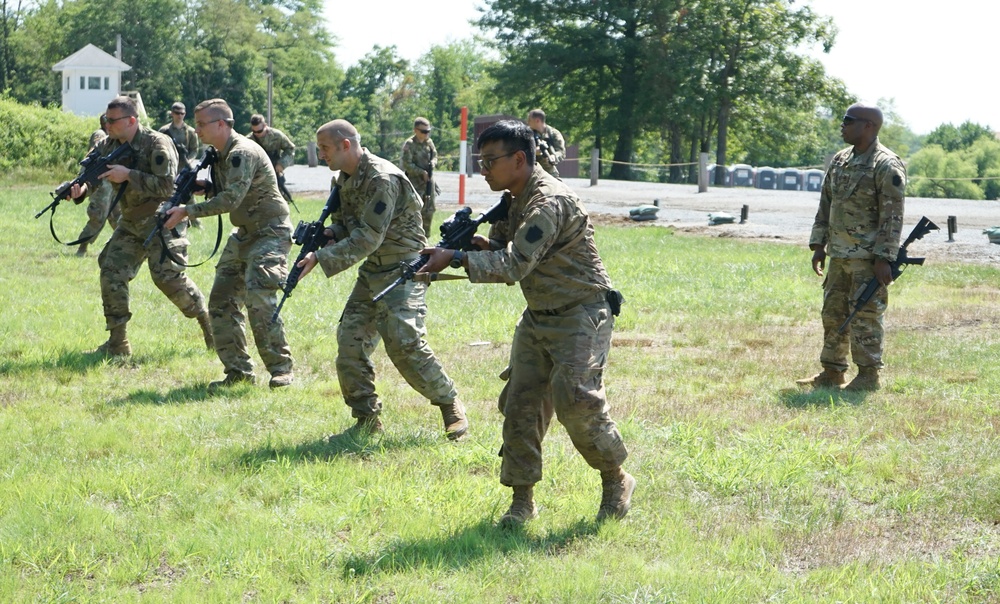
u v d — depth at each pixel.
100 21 75.38
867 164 7.85
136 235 8.80
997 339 10.02
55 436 6.40
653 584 4.32
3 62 80.06
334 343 9.63
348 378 6.51
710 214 22.20
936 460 6.14
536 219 4.62
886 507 5.42
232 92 82.19
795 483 5.74
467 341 9.88
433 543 4.73
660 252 16.80
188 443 6.28
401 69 101.75
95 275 13.18
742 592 4.24
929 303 12.14
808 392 7.91
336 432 6.65
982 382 8.20
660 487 5.64
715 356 9.37
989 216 23.52
